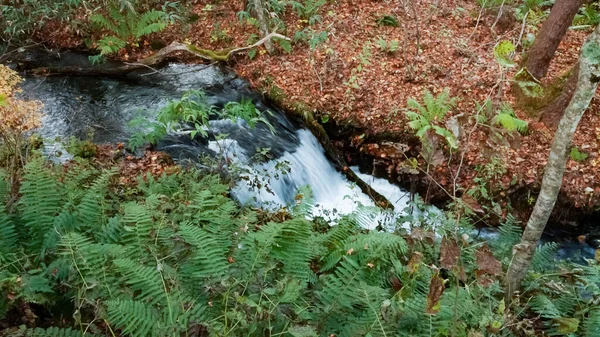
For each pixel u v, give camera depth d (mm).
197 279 3139
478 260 2768
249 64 9102
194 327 2775
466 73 8461
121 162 6102
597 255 3672
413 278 3375
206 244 3240
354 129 7926
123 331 2666
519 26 9289
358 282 3293
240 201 5824
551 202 3508
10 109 4469
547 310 3734
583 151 7211
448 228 4328
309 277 3438
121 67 8922
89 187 4410
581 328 3605
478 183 6844
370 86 8328
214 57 9172
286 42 9039
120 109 7660
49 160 5691
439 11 10125
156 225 3582
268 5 9555
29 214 3516
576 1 7180
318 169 7539
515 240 4969
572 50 9148
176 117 6816
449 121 3590
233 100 8234
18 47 9281
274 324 2848
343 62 8781
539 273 4344
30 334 2691
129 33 9508
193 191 4770
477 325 3201
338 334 3014
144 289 2930
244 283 3080
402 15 10008
